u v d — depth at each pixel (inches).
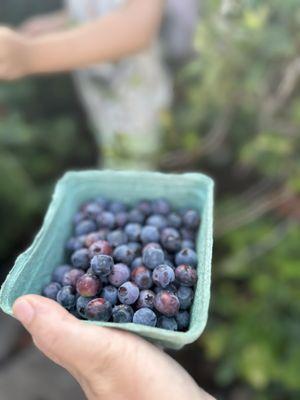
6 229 22.7
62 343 7.2
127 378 7.5
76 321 7.3
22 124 23.7
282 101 19.8
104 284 8.5
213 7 16.9
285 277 19.8
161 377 7.6
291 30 16.9
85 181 10.9
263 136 19.0
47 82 27.6
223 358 19.9
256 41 16.9
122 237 9.5
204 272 8.2
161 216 10.5
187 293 8.5
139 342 7.6
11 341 21.5
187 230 10.4
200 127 24.4
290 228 20.8
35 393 19.7
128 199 11.2
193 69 18.9
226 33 17.0
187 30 24.1
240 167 24.4
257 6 15.8
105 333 7.3
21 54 15.4
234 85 19.1
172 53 24.7
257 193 23.3
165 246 9.5
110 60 17.4
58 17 22.3
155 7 17.4
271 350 18.8
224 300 21.1
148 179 10.9
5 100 25.0
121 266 8.5
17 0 27.6
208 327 20.7
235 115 22.6
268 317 19.7
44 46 16.1
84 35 16.6
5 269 22.7
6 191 22.5
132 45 17.1
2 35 14.7
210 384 20.8
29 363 20.7
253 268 20.6
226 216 21.9
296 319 19.5
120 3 19.0
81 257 8.9
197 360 21.3
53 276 9.2
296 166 20.2
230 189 25.7
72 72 24.7
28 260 8.6
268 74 19.3
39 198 24.2
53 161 26.7
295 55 17.5
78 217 10.6
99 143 25.7
